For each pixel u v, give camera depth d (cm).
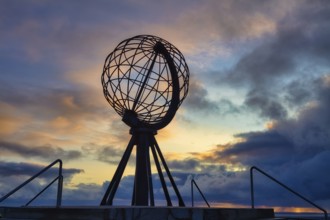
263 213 1408
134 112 2023
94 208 1176
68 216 1193
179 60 2122
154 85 2058
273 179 1425
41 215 1236
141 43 2086
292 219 1382
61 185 1329
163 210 1221
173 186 1986
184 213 1247
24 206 1336
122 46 2078
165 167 2012
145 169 1959
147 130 2003
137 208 1193
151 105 2019
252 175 1477
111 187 1934
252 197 1453
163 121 2045
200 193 1909
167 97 2058
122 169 1959
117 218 1162
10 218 1273
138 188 1930
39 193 1495
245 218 1358
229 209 1323
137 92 2039
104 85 2089
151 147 2022
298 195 1370
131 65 2052
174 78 2056
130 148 1998
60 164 1343
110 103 2109
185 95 2139
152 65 2062
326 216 1328
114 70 2053
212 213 1291
